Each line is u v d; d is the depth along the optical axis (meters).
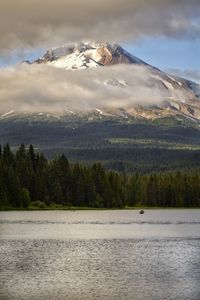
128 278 63.34
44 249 91.06
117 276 64.56
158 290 56.75
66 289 57.19
